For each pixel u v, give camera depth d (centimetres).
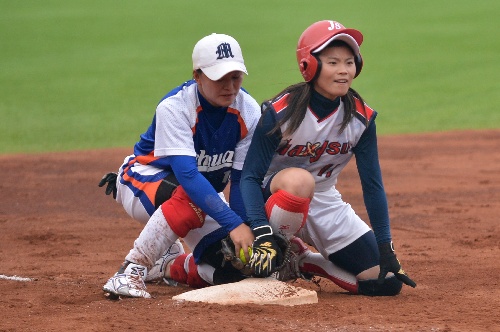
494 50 7769
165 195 1574
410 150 4228
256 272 1439
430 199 3012
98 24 9962
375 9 10544
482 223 2558
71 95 6231
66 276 1820
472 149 4219
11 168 3794
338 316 1385
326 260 1623
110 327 1292
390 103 5769
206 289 1498
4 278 1772
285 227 1483
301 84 1490
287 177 1459
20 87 6606
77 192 3212
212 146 1559
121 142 4544
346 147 1534
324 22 1464
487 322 1352
